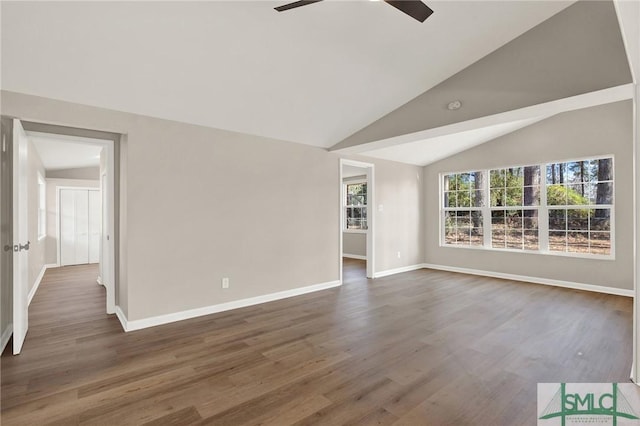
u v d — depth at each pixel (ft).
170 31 7.89
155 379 7.61
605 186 15.94
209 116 11.80
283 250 14.78
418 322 11.51
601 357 8.71
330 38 9.11
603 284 15.79
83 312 12.69
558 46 9.28
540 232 17.99
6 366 8.23
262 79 10.34
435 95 12.15
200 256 12.20
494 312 12.66
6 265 10.13
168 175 11.46
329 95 11.89
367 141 14.66
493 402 6.68
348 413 6.32
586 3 8.83
